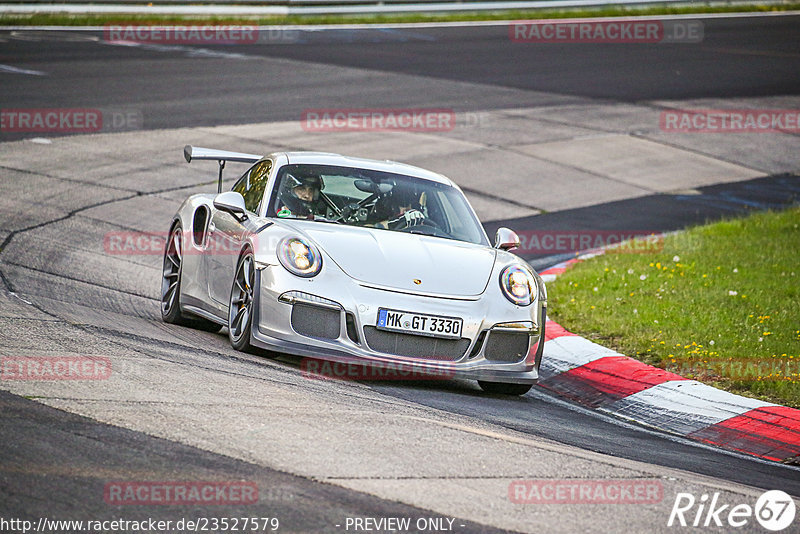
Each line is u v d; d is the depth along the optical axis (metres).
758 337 29.39
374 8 110.62
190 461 14.55
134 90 68.25
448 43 99.00
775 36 113.81
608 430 21.70
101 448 14.68
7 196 41.81
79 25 96.62
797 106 81.38
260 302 22.52
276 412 17.61
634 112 75.75
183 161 52.22
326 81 77.06
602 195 54.44
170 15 100.56
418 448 16.56
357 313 21.75
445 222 26.19
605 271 37.88
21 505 12.48
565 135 67.25
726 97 83.19
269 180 26.14
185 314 27.78
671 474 17.47
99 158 50.91
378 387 21.84
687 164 63.38
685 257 40.66
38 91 65.06
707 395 24.44
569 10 119.75
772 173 63.28
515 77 84.75
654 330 30.36
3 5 94.62
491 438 18.03
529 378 23.11
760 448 21.75
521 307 23.12
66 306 26.00
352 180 26.58
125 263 34.59
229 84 73.06
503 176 55.88
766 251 41.91
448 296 22.41
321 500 13.59
